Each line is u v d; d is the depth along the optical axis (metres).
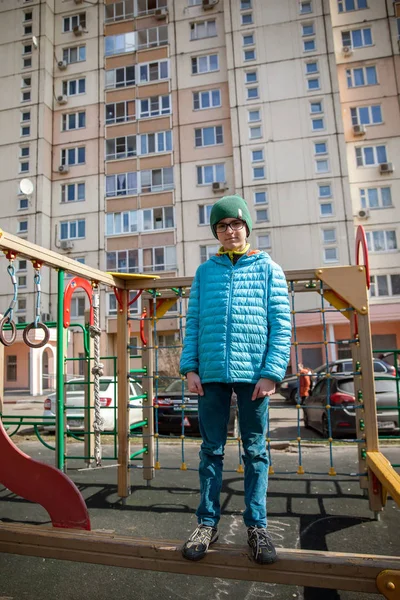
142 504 4.09
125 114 25.03
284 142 22.44
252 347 2.14
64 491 2.48
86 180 24.95
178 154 23.97
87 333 5.74
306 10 23.22
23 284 24.31
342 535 3.27
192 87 24.31
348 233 21.44
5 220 24.92
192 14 24.94
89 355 5.76
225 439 2.17
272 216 22.09
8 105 25.81
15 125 25.53
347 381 7.95
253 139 22.70
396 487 2.64
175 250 23.38
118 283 4.12
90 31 26.20
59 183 25.33
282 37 23.20
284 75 22.88
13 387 26.84
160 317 4.66
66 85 26.11
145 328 4.75
